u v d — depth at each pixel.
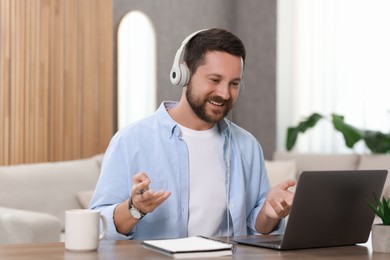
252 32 7.19
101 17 5.58
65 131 5.38
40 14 5.23
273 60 7.02
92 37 5.52
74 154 5.42
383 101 6.20
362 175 1.95
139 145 2.30
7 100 5.06
